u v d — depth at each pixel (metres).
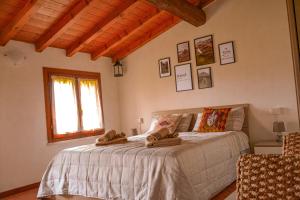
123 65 5.98
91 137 5.34
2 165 3.94
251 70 4.39
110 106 5.87
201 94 4.91
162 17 5.00
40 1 3.40
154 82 5.52
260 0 4.30
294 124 4.02
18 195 3.91
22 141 4.21
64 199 3.12
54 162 3.32
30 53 4.45
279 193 0.71
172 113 5.18
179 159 2.50
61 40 4.72
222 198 2.95
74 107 5.07
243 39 4.46
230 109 4.29
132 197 2.59
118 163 2.77
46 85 4.64
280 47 4.13
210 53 4.80
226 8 4.63
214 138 3.36
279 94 4.15
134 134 5.45
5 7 3.54
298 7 1.87
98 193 2.83
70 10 4.00
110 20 4.36
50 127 4.63
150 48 5.56
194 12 4.51
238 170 0.80
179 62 5.17
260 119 4.31
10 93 4.13
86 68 5.42
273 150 3.74
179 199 2.30
